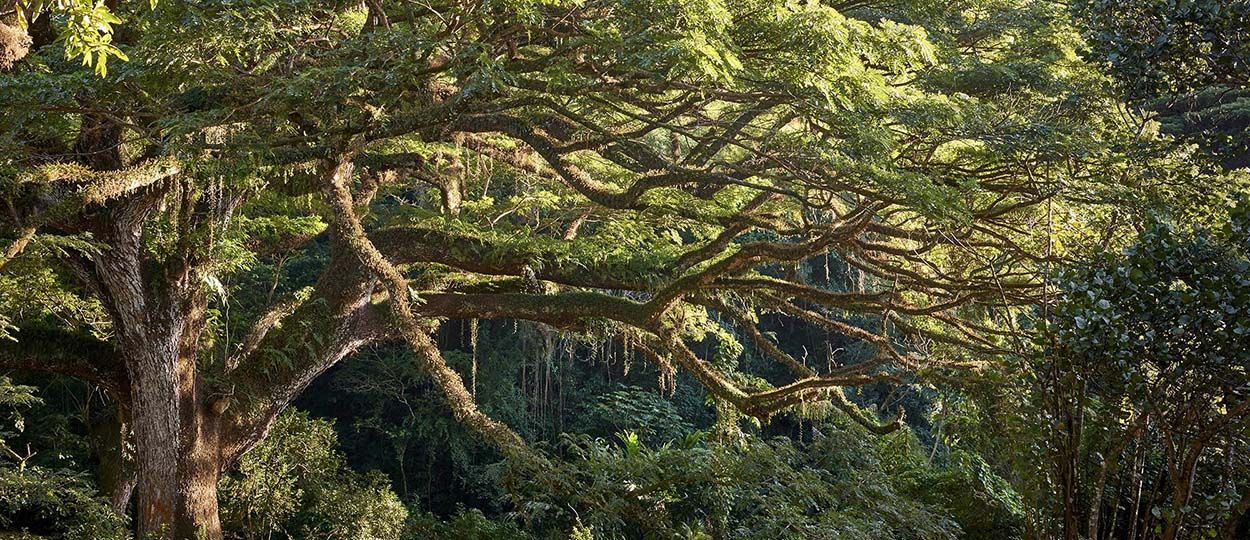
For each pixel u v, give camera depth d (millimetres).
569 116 9172
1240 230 6359
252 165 9516
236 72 8922
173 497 11398
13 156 9164
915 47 8797
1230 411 6418
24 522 14617
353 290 12102
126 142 10625
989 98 10562
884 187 8297
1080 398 7258
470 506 24375
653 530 10789
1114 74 8094
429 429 23906
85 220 10695
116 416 15539
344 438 25094
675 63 7715
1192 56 7617
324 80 8547
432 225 12547
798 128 11922
